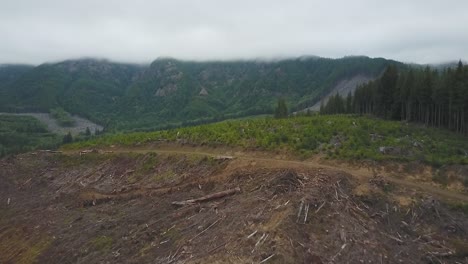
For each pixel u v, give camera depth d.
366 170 44.25
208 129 66.88
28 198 61.50
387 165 44.78
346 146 49.72
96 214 47.47
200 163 52.12
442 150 49.41
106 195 53.72
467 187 40.00
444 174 42.19
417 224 33.88
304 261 26.06
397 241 31.06
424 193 37.69
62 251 40.81
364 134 54.38
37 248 43.72
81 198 54.81
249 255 26.53
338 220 31.25
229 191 40.06
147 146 68.81
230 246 28.61
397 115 78.38
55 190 62.19
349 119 65.81
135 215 43.12
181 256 30.80
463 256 30.47
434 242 31.69
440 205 36.16
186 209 39.34
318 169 41.53
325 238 28.94
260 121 69.19
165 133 72.00
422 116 75.19
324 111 112.38
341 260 27.14
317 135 53.78
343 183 38.00
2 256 45.75
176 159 56.34
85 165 66.88
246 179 42.09
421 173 43.12
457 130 65.50
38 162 73.44
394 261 28.53
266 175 41.00
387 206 35.59
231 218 33.44
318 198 33.06
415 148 49.84
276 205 32.62
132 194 50.34
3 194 64.81
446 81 70.38
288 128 59.34
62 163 70.69
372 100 94.31
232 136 59.06
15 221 53.66
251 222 30.98
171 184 50.28
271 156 50.88
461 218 34.72
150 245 35.16
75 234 43.47
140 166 59.38
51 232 46.00
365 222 32.47
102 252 37.69
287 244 26.91
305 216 30.42
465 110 64.06
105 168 63.25
